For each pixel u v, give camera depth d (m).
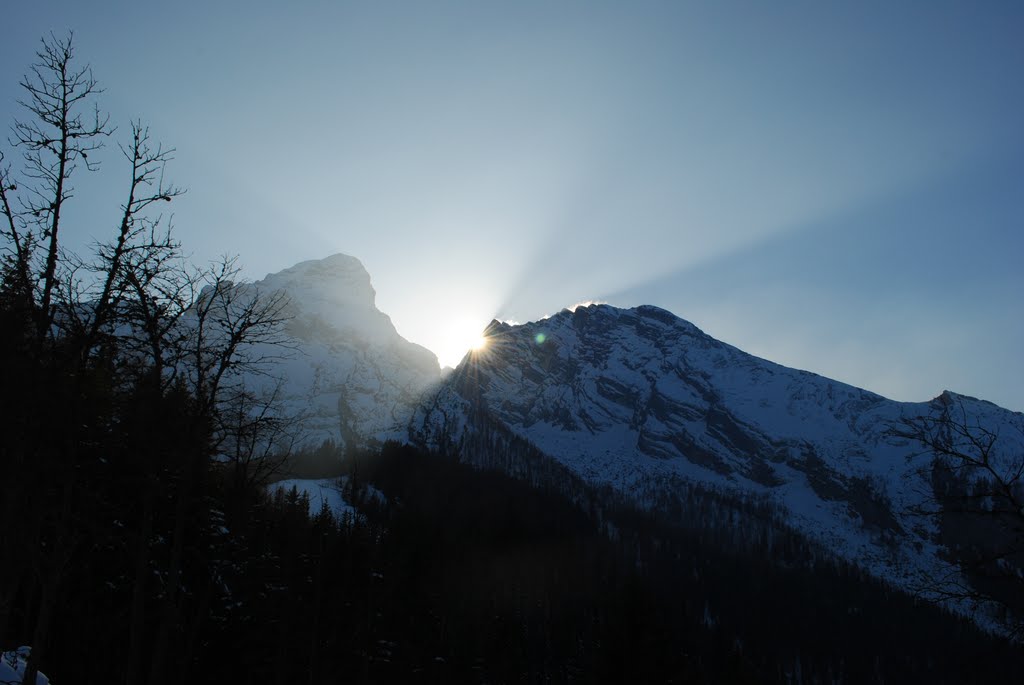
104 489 22.03
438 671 68.50
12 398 17.41
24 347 17.78
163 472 22.62
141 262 18.62
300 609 45.69
